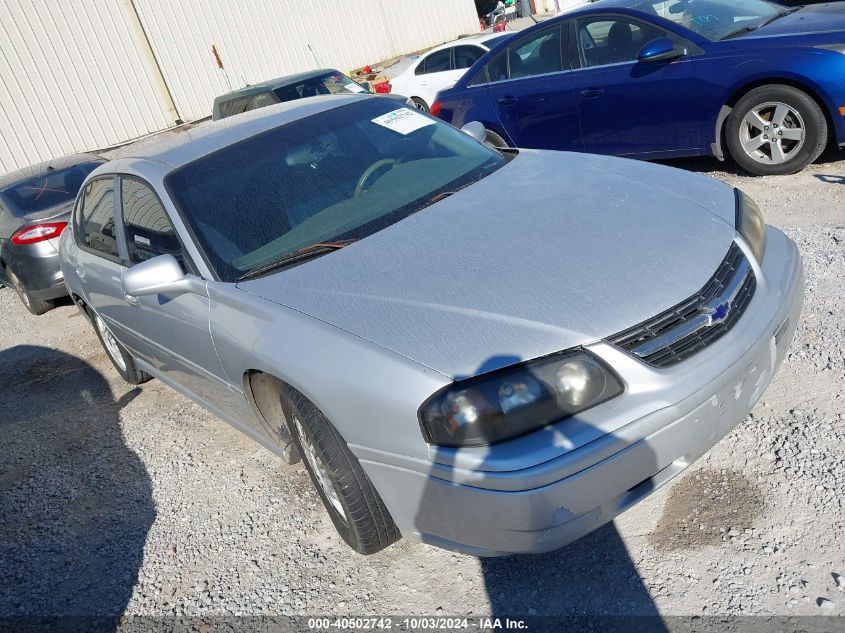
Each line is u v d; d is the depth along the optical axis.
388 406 2.25
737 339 2.38
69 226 4.99
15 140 15.09
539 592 2.47
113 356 4.96
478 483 2.12
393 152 3.54
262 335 2.66
